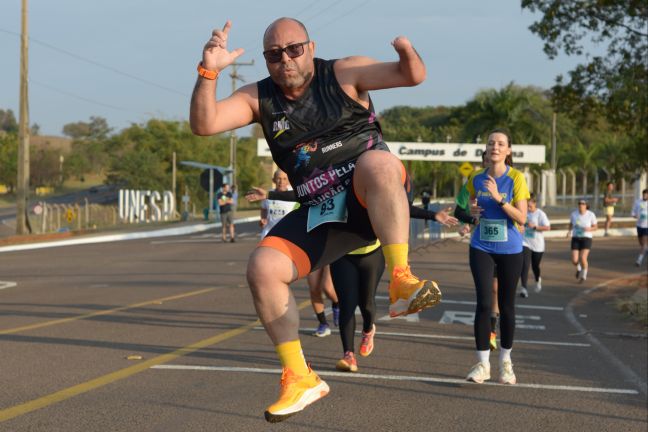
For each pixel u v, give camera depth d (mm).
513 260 7723
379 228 3490
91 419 6094
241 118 3920
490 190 7602
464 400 7008
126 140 91375
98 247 28672
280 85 3891
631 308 13375
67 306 12992
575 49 23062
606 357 9305
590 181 79938
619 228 40031
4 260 23156
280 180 11148
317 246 3795
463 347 9672
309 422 6172
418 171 72688
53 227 39562
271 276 3668
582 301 15250
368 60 3895
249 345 9469
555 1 22766
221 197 31625
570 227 18797
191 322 11297
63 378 7508
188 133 90250
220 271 19484
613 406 6910
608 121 23594
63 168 130000
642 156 24094
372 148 3912
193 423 6035
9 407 6418
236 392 7051
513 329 7770
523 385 7688
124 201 50312
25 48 33750
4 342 9461
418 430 6027
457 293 15609
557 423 6316
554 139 60500
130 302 13539
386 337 10344
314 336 10281
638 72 22438
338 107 3861
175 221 52000
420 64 3705
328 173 3844
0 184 120125
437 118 78188
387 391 7285
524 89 58938
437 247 29531
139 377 7609
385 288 16062
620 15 22234
